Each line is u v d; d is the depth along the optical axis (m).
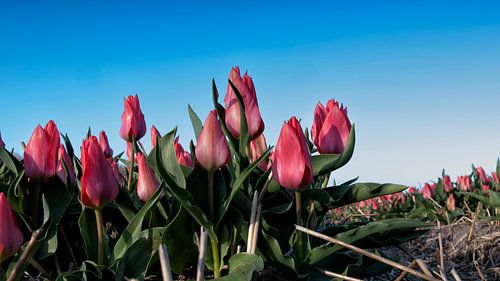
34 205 0.77
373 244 0.82
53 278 0.80
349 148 0.82
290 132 0.71
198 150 0.71
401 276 0.76
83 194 0.69
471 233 1.17
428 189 1.88
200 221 0.71
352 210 2.22
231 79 0.79
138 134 1.02
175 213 0.78
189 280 0.78
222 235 0.75
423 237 1.32
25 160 0.75
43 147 0.75
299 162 0.72
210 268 0.76
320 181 0.91
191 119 0.81
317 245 0.83
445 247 1.20
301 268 0.77
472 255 1.12
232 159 0.83
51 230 0.76
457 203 1.91
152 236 0.73
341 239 0.77
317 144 0.87
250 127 0.79
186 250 0.75
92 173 0.69
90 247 0.74
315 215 0.82
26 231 0.77
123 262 0.69
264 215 0.81
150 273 0.79
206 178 0.75
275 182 0.80
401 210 2.12
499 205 1.22
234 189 0.71
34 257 0.76
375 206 2.34
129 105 1.02
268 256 0.78
